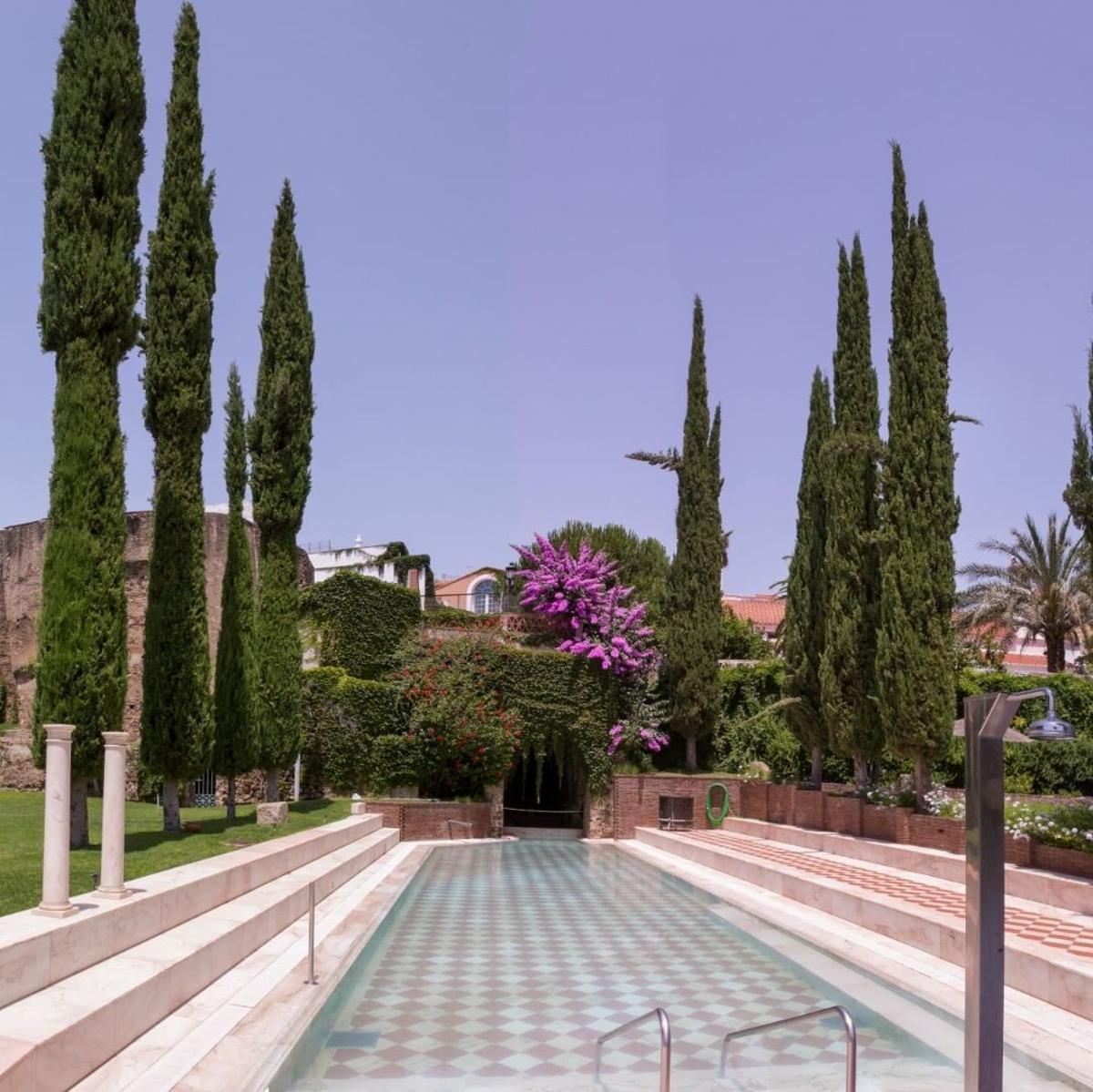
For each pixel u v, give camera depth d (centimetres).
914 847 1917
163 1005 851
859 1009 1012
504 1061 834
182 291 1717
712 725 3158
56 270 1457
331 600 2952
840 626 2259
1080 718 2870
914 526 1970
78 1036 689
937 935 1212
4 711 3403
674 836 2672
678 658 3136
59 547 1408
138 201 1538
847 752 2295
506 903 1733
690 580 3158
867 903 1405
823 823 2378
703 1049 880
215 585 3244
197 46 1794
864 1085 781
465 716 2873
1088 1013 911
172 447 1694
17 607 3466
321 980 1012
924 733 1930
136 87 1534
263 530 2391
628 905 1717
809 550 2583
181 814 2178
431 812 2766
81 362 1448
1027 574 3488
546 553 3328
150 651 1677
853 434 2103
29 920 844
